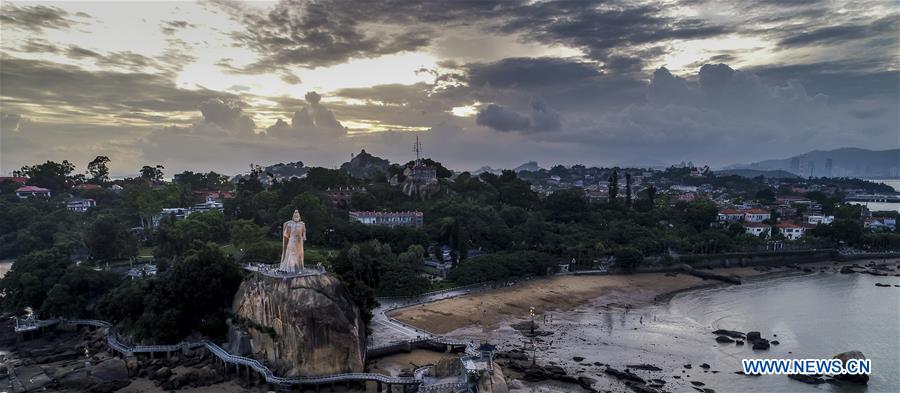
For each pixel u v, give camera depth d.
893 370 102.75
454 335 118.56
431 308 134.75
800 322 133.50
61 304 115.69
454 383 86.62
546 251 191.00
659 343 116.62
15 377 94.56
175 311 102.44
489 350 91.88
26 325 115.12
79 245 170.12
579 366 102.81
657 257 194.38
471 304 139.50
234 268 108.62
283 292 95.50
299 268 101.44
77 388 91.00
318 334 92.25
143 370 96.69
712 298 158.88
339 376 90.44
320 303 94.38
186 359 100.50
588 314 138.38
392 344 104.75
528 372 97.06
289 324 93.25
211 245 110.81
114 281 125.25
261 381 93.38
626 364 104.44
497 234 195.88
